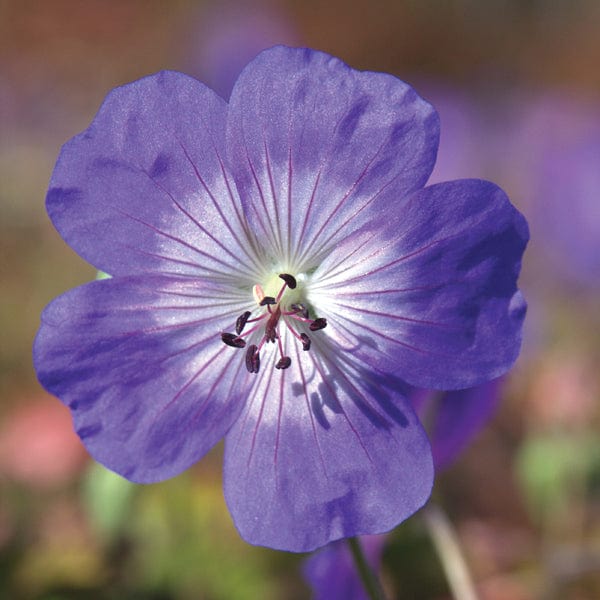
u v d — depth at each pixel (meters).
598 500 0.33
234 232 0.23
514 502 0.37
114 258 0.23
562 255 0.50
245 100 0.23
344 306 0.24
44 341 0.23
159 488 0.32
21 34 0.84
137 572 0.32
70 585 0.31
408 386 0.23
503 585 0.32
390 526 0.23
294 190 0.23
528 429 0.39
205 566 0.32
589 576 0.33
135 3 0.88
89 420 0.23
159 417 0.23
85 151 0.23
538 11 0.92
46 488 0.34
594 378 0.40
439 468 0.27
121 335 0.23
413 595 0.31
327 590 0.27
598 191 0.50
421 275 0.23
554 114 0.61
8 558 0.32
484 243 0.23
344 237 0.23
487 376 0.23
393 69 0.94
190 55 0.57
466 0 0.93
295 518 0.23
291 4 0.97
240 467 0.23
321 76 0.23
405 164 0.23
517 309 0.23
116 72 0.80
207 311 0.24
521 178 0.58
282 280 0.24
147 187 0.23
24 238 0.55
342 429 0.24
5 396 0.43
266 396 0.24
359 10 0.97
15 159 0.60
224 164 0.23
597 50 0.90
